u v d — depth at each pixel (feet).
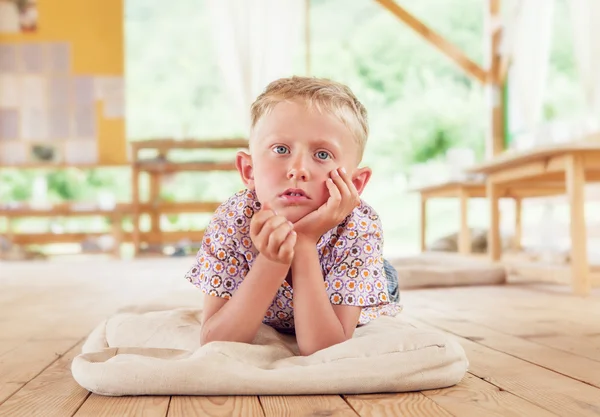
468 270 10.46
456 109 35.83
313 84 3.66
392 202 34.71
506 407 3.15
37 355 4.80
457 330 5.83
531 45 19.44
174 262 18.47
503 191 14.05
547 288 9.96
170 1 37.17
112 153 22.35
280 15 21.36
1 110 22.13
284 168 3.59
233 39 21.33
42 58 22.25
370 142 35.88
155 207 21.27
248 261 3.99
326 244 4.07
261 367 3.56
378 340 3.64
